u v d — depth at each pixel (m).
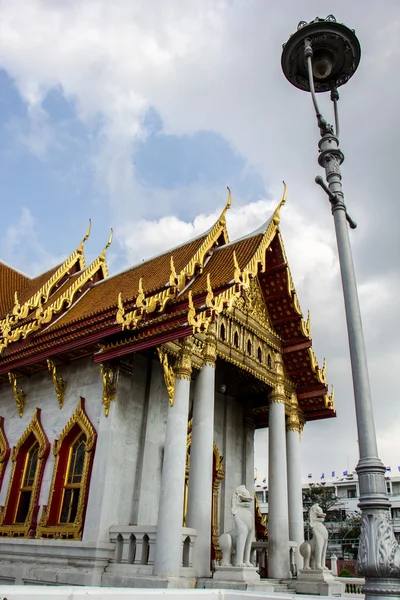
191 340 18.73
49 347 20.17
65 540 17.33
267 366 23.38
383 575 8.23
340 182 11.74
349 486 89.00
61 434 19.89
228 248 22.30
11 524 20.12
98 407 19.16
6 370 22.06
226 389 24.91
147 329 17.58
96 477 17.67
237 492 17.25
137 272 25.34
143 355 20.72
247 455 25.80
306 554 19.47
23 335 22.56
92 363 20.28
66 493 19.17
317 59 13.00
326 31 12.47
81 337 19.14
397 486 87.44
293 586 18.88
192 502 17.19
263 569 22.08
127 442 18.75
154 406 20.12
